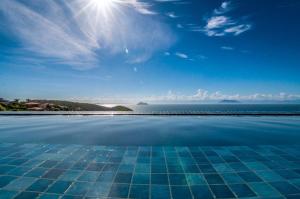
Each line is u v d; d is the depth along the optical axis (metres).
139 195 2.79
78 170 3.64
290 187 3.00
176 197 2.74
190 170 3.65
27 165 3.87
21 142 5.77
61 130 8.03
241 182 3.17
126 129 8.30
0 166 3.82
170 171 3.61
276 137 6.52
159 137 6.53
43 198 2.69
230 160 4.19
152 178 3.32
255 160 4.18
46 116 15.14
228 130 7.95
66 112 17.33
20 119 12.80
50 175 3.42
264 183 3.13
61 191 2.88
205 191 2.89
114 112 16.84
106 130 8.02
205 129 8.27
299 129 8.19
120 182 3.17
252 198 2.72
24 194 2.79
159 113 15.55
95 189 2.95
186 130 8.01
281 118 12.98
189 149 5.02
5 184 3.08
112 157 4.38
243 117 13.94
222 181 3.20
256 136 6.70
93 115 15.87
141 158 4.32
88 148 5.09
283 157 4.36
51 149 4.99
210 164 3.95
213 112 15.45
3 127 8.93
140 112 16.41
